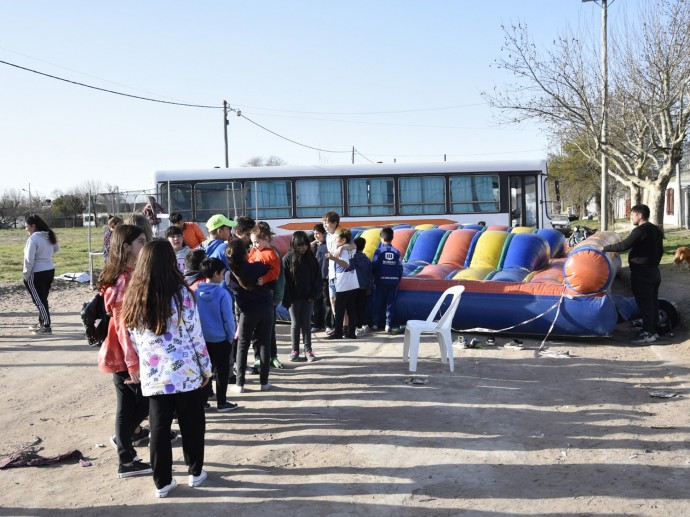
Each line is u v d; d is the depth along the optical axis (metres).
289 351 10.12
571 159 48.09
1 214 65.88
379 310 11.57
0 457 5.92
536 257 12.54
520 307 10.38
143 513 4.76
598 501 4.79
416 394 7.60
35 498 5.06
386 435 6.26
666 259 20.58
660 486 5.01
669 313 10.59
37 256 11.71
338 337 10.99
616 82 23.97
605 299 10.02
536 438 6.10
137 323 4.80
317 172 21.78
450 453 5.77
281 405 7.30
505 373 8.49
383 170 21.70
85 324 5.43
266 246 7.87
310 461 5.67
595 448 5.82
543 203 21.53
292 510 4.77
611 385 7.81
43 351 10.43
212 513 4.74
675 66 21.75
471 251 13.05
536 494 4.94
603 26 23.78
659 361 8.91
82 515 4.75
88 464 5.73
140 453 6.04
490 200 21.58
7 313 14.61
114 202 19.45
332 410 7.08
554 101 22.83
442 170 21.62
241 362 7.82
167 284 4.83
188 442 5.13
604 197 28.17
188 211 21.81
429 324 8.90
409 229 14.49
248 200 21.83
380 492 5.04
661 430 6.22
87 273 21.75
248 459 5.75
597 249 10.08
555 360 9.14
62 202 65.06
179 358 4.88
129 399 5.46
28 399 7.78
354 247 10.70
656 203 23.03
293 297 9.19
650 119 23.03
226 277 7.79
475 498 4.89
